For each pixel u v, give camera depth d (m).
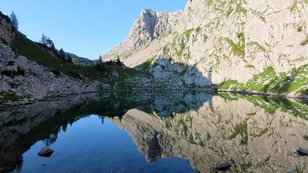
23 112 68.88
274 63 186.62
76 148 36.25
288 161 28.55
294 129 45.50
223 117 62.22
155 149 35.56
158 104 100.12
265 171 25.58
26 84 103.69
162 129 51.06
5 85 89.38
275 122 52.56
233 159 29.88
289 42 178.25
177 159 30.44
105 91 198.00
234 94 151.62
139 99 124.12
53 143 39.16
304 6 180.50
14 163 29.02
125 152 33.97
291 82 134.25
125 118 66.44
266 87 153.25
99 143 39.50
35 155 32.28
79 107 87.44
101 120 62.78
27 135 43.72
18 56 125.00
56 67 176.38
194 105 93.06
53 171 26.38
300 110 69.12
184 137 43.00
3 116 61.69
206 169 26.58
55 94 127.19
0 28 144.88
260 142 37.53
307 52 162.88
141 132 48.44
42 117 62.72
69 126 53.78
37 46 199.50
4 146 36.47
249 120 56.16
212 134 44.47
